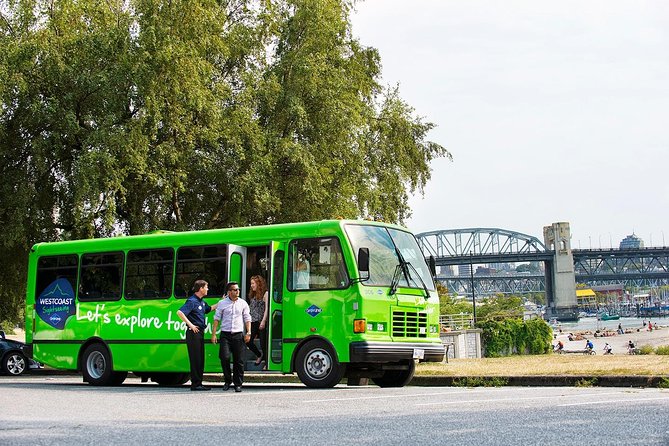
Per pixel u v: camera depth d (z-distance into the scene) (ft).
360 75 112.16
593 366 71.46
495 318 269.03
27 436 27.22
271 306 55.67
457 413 33.06
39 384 65.51
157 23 88.89
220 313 52.24
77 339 65.41
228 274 57.77
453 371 70.54
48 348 67.21
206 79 92.53
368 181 108.17
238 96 98.68
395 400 40.65
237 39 101.55
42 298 68.13
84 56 90.53
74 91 90.48
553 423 29.27
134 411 36.73
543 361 99.86
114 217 86.38
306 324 54.54
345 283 53.57
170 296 60.80
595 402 36.96
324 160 103.91
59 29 93.04
